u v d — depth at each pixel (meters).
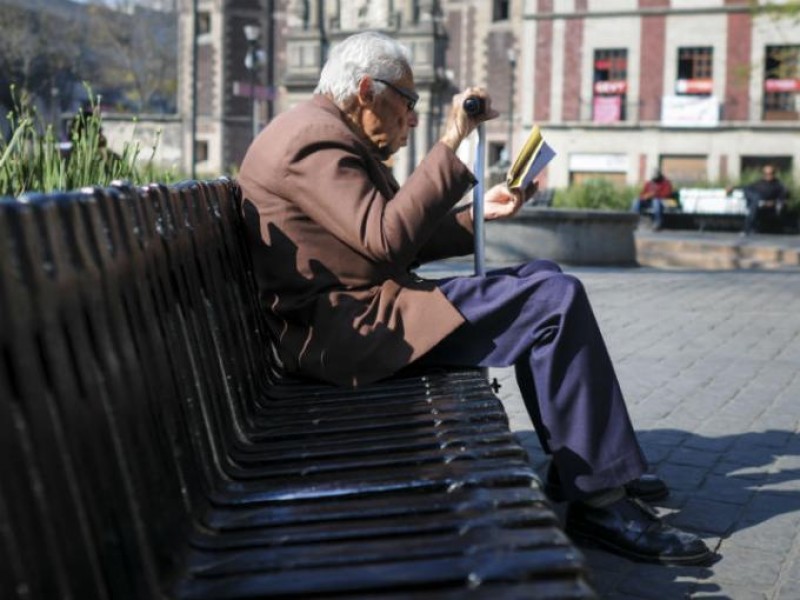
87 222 1.77
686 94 40.03
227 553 1.88
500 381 5.86
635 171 40.75
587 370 2.72
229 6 52.47
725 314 8.83
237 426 2.58
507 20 46.28
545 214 14.96
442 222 3.50
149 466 1.80
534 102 42.19
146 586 1.63
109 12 56.03
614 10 40.62
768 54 38.75
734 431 4.59
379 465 2.27
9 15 43.31
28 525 1.30
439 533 1.87
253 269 3.24
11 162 3.70
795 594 2.73
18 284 1.41
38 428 1.39
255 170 3.08
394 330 2.92
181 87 53.41
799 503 3.54
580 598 1.57
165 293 2.24
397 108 3.13
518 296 2.83
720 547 3.09
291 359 3.09
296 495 2.13
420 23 42.84
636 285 11.27
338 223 2.84
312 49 44.16
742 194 28.03
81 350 1.61
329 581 1.67
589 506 2.95
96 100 4.23
